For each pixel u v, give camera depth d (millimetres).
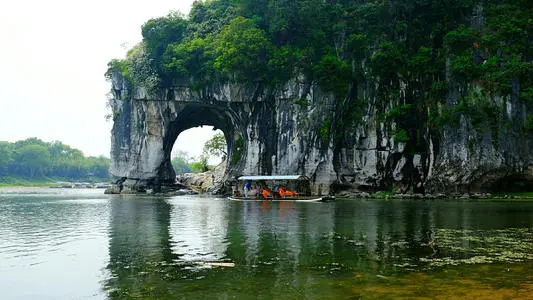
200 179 77688
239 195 51219
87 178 154000
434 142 51844
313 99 54750
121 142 67250
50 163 138750
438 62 52594
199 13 64875
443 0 53562
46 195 62812
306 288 10555
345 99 54688
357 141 55344
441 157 50875
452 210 31094
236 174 58656
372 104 54969
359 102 55438
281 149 56031
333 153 55031
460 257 13992
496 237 17984
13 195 63250
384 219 24984
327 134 54125
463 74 49844
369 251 15047
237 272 12188
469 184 49719
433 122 51406
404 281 11117
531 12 52375
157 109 63250
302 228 21047
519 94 48438
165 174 68438
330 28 55875
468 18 54156
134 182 65875
